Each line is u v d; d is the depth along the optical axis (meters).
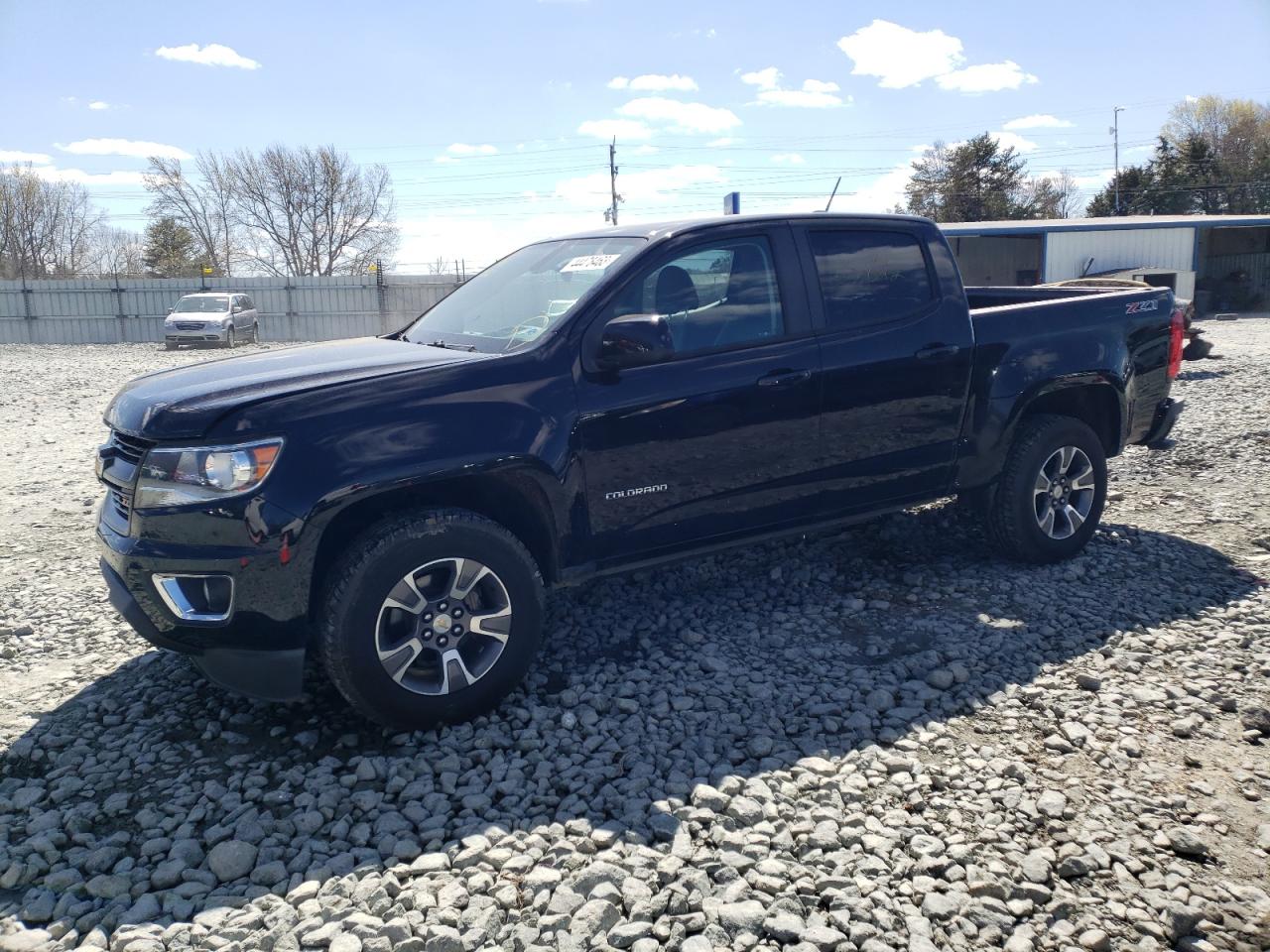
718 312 4.23
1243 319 29.55
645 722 3.67
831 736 3.55
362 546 3.41
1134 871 2.79
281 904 2.67
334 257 60.94
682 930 2.53
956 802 3.11
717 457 4.17
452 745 3.52
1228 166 64.00
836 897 2.63
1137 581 5.07
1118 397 5.42
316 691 4.01
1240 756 3.41
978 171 69.19
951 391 4.80
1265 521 6.09
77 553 6.10
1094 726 3.59
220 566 3.29
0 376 19.06
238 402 3.37
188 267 60.47
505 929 2.54
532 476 3.71
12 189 62.97
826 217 4.59
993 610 4.71
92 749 3.57
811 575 5.25
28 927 2.64
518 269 4.75
